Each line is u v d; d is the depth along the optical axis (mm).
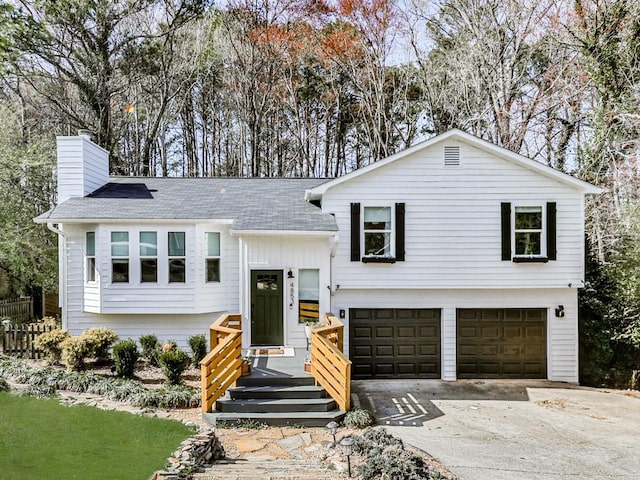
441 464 7285
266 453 7160
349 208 12945
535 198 12867
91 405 8781
